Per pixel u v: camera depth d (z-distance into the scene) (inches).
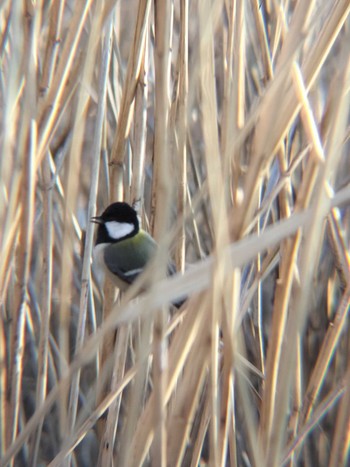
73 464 318.0
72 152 232.1
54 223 308.2
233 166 229.8
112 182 259.1
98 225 299.3
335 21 187.2
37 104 229.3
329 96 211.5
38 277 321.1
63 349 246.8
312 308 323.9
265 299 345.1
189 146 284.4
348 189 156.3
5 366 255.8
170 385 173.2
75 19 218.7
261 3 271.3
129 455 179.9
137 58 243.9
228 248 151.6
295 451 254.7
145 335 165.2
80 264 343.3
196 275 152.3
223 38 279.6
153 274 147.6
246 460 295.1
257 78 298.7
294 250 201.0
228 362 174.1
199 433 221.9
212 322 156.1
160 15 200.2
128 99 247.8
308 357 328.2
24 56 226.7
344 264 235.8
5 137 198.8
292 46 170.1
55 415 343.0
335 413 325.7
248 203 167.2
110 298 278.2
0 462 177.9
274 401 204.7
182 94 229.6
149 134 333.4
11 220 208.7
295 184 298.5
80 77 227.9
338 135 155.0
